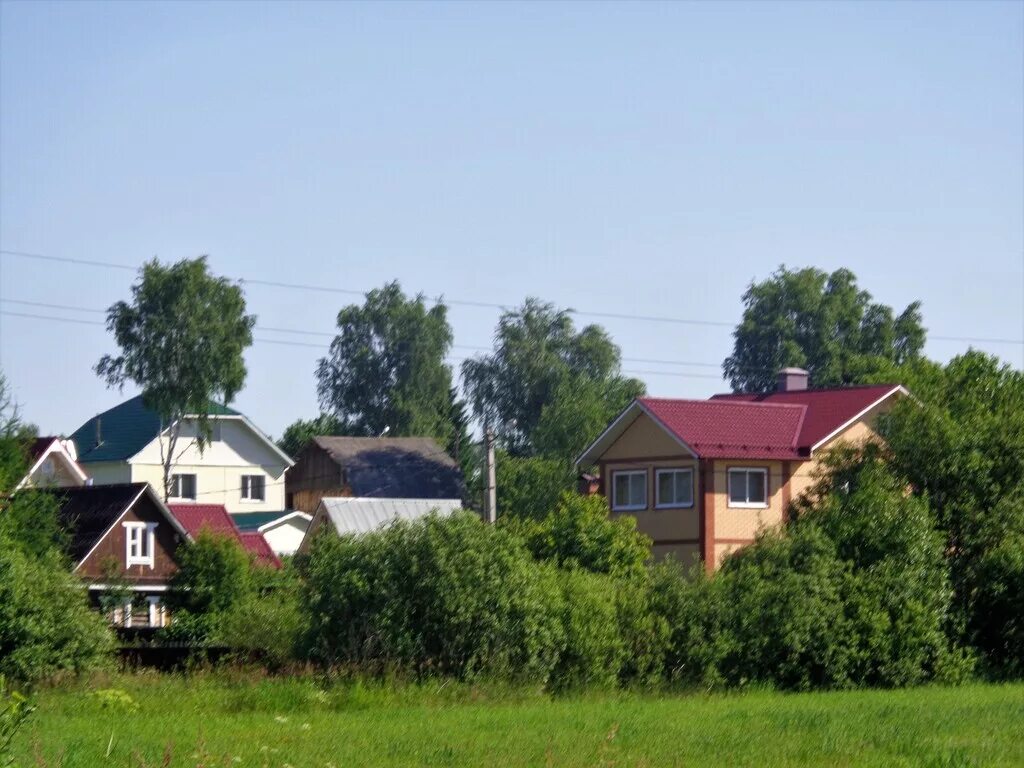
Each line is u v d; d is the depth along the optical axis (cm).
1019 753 3550
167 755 2972
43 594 5525
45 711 4497
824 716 4425
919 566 6600
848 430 8969
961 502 7094
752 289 16600
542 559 7100
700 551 8550
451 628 5534
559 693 5553
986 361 7925
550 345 16800
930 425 7212
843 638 6203
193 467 14238
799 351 15812
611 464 9162
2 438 7669
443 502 11319
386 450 15000
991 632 6900
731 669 6053
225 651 5878
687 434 8681
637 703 5178
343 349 16762
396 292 16812
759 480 8775
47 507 7669
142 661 5847
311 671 5309
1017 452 7138
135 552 9262
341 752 3438
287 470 15588
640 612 5891
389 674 5309
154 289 12012
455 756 3391
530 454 16300
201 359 11969
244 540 10638
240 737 3725
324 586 5609
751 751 3556
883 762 3378
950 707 4838
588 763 3294
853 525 6700
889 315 16375
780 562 6450
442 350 16788
